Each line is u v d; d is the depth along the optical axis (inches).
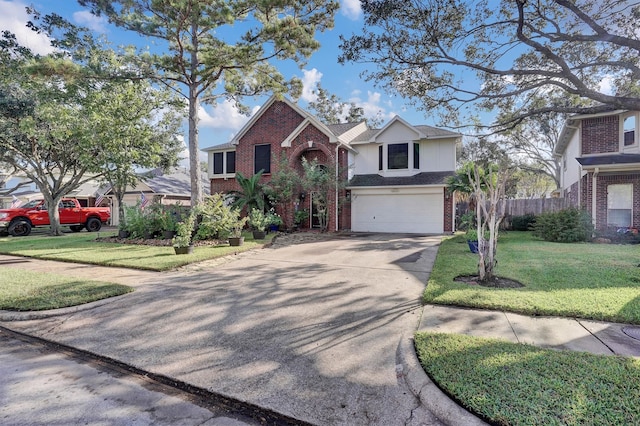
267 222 529.3
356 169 737.0
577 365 118.9
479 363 121.6
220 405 109.1
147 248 432.8
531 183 1667.1
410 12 279.6
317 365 131.6
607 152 550.0
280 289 239.8
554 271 266.4
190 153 503.2
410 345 142.4
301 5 448.1
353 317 182.4
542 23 291.4
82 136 544.4
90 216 773.9
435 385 110.7
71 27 450.6
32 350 153.3
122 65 468.4
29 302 205.9
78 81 448.1
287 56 490.0
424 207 647.1
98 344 155.6
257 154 737.0
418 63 308.8
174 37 449.1
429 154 684.1
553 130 952.3
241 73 539.5
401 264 322.3
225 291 235.9
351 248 431.2
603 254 346.6
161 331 168.9
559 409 94.5
